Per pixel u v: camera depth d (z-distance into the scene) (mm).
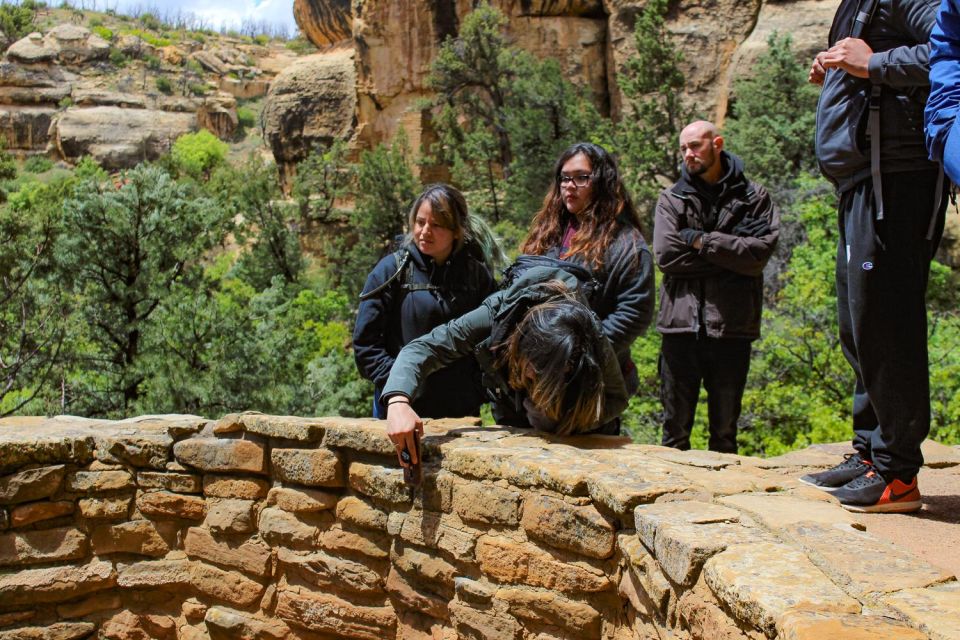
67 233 14031
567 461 2936
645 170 25078
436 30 39000
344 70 44969
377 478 3523
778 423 9258
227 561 4172
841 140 2871
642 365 10844
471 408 4082
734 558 1995
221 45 101188
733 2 32094
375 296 3910
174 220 14555
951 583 1844
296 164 46219
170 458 4348
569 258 3684
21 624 4258
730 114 30594
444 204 3773
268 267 30328
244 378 13453
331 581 3789
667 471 2857
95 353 14180
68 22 101812
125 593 4414
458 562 3240
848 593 1814
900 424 2861
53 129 73938
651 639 2432
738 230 4270
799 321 9734
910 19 2650
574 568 2785
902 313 2814
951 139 1922
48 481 4281
